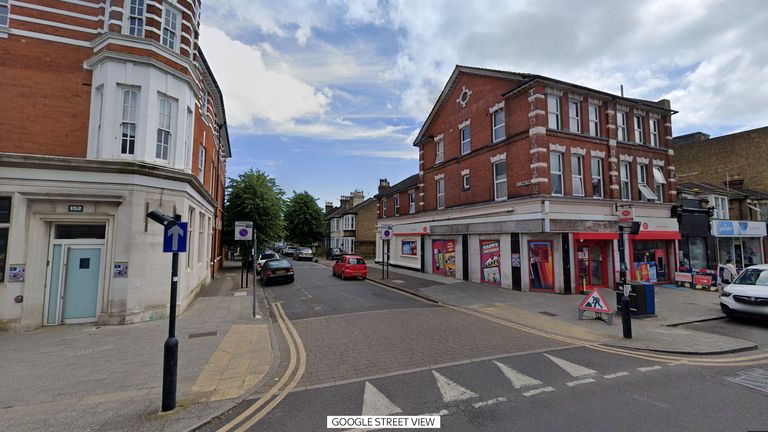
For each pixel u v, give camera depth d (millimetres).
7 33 9234
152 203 9656
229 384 5352
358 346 7367
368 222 40750
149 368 6027
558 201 13883
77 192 8875
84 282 9273
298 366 6199
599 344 7488
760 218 21469
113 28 9570
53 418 4258
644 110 17484
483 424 4094
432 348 7184
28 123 9203
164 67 10055
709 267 18516
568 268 13883
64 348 7109
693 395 4859
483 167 17203
